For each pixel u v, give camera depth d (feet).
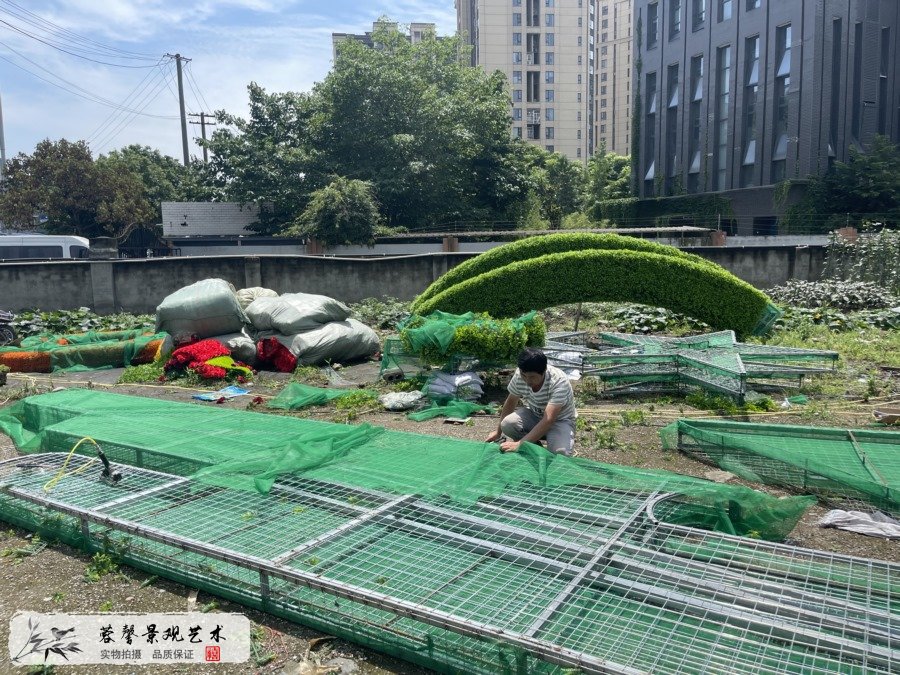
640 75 120.06
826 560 9.71
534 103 241.14
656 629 8.38
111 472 13.35
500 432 15.24
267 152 91.15
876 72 94.43
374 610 9.36
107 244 59.16
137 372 29.32
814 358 25.02
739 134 99.91
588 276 31.32
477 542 10.45
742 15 97.81
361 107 87.10
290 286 48.96
